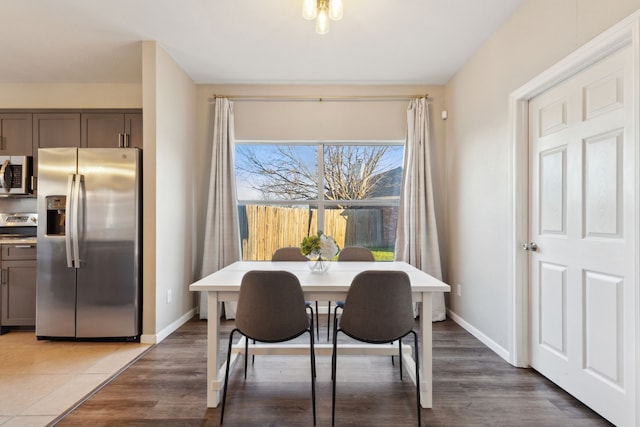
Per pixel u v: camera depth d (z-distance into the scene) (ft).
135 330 9.65
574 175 6.57
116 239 9.62
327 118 12.95
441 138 12.89
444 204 12.85
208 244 12.30
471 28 8.96
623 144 5.47
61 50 10.12
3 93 12.50
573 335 6.64
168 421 5.99
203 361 8.47
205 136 12.94
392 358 8.42
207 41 9.69
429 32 9.18
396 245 12.70
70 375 7.70
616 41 5.36
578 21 6.17
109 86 12.58
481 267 9.89
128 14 8.35
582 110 6.35
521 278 8.05
